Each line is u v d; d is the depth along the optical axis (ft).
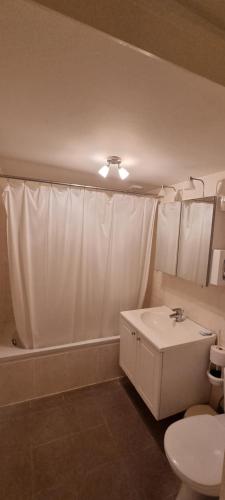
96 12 1.42
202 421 4.64
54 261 7.02
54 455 5.15
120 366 7.60
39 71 2.72
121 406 6.64
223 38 1.66
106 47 2.32
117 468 4.91
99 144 4.92
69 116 3.80
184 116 3.60
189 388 5.88
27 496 4.37
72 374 7.28
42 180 6.59
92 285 7.70
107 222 7.68
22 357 6.62
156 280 8.78
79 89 3.05
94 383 7.62
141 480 4.69
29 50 2.41
